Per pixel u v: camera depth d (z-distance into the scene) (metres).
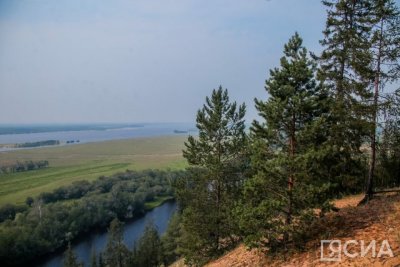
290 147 13.46
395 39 15.02
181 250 24.12
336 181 17.20
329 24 17.83
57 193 125.12
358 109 15.82
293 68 12.91
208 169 22.67
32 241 74.75
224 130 22.61
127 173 158.88
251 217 12.81
